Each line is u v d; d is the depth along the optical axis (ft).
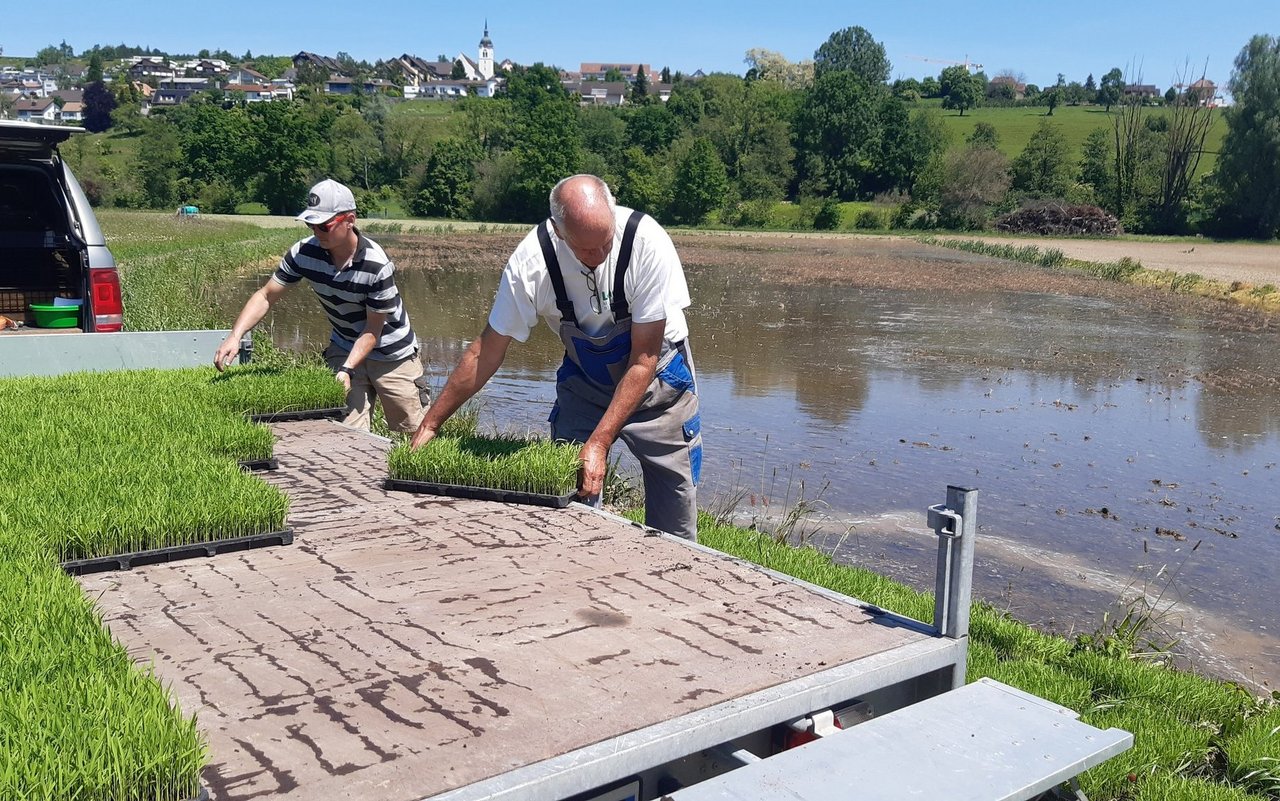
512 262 13.19
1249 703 15.56
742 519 25.18
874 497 27.89
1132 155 265.34
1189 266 144.97
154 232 145.48
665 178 306.35
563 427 14.87
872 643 7.86
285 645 7.59
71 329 21.76
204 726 6.21
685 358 14.46
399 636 7.79
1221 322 82.02
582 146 333.01
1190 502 28.91
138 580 9.20
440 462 12.73
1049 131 285.23
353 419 19.98
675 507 14.87
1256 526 26.78
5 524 9.71
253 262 112.68
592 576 9.39
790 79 535.19
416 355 20.26
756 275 121.49
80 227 21.22
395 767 5.71
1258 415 42.52
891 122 323.37
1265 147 221.87
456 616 8.27
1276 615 20.75
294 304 70.79
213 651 7.45
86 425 14.47
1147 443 36.47
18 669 6.54
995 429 37.70
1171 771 13.12
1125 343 66.23
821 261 151.33
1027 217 246.88
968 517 7.82
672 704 6.60
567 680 6.99
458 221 284.00
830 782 5.84
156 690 6.18
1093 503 28.32
